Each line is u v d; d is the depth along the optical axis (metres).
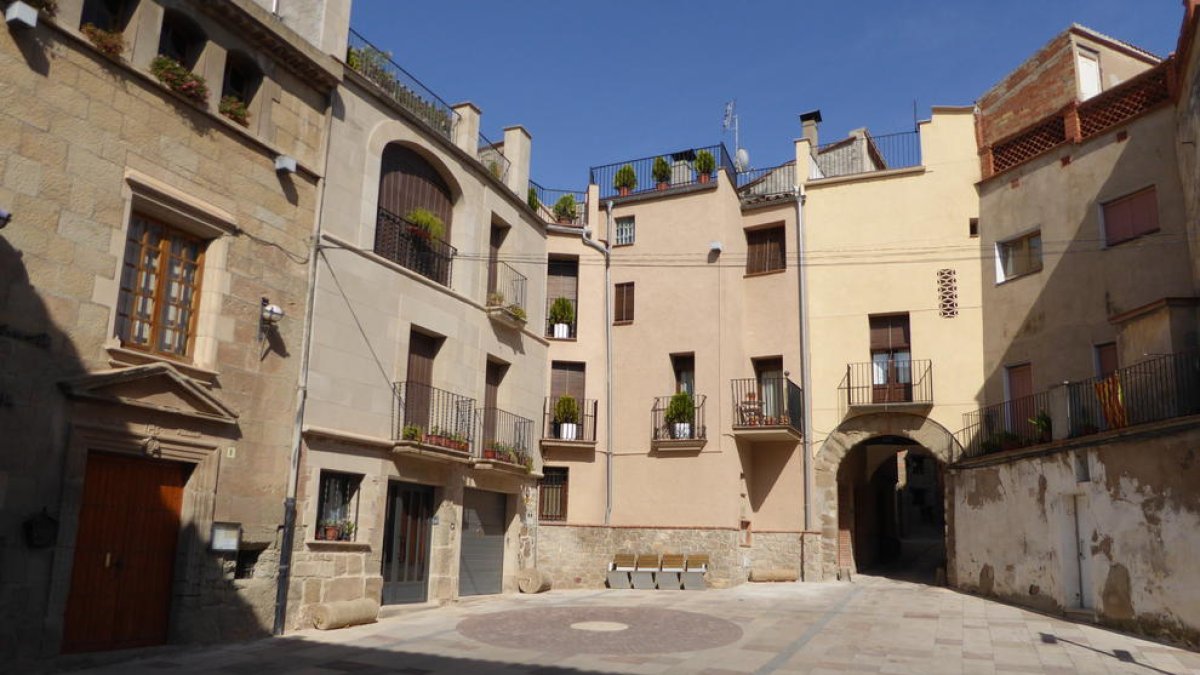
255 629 12.19
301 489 13.23
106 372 10.22
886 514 29.77
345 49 14.91
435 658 10.88
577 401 22.61
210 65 12.22
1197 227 15.55
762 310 22.84
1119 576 13.34
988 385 20.48
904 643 12.26
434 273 17.23
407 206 16.77
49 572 9.59
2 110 9.50
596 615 14.97
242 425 12.27
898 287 21.78
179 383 11.13
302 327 13.54
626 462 22.02
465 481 17.44
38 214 9.77
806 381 21.92
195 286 12.01
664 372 22.09
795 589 19.58
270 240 13.05
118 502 10.67
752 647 11.86
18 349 9.45
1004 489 17.38
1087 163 18.69
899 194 22.23
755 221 23.50
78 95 10.34
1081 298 18.41
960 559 19.33
